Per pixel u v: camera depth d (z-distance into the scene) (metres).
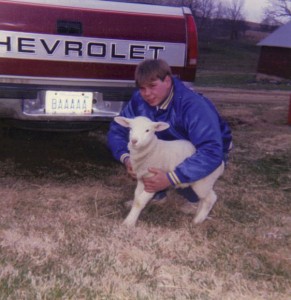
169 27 2.70
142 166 2.03
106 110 2.68
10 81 2.48
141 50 2.66
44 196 2.43
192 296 1.57
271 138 4.07
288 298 1.63
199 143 2.01
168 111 2.10
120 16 2.61
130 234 2.00
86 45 2.56
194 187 2.09
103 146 3.42
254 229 2.17
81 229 2.03
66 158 3.11
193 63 2.76
